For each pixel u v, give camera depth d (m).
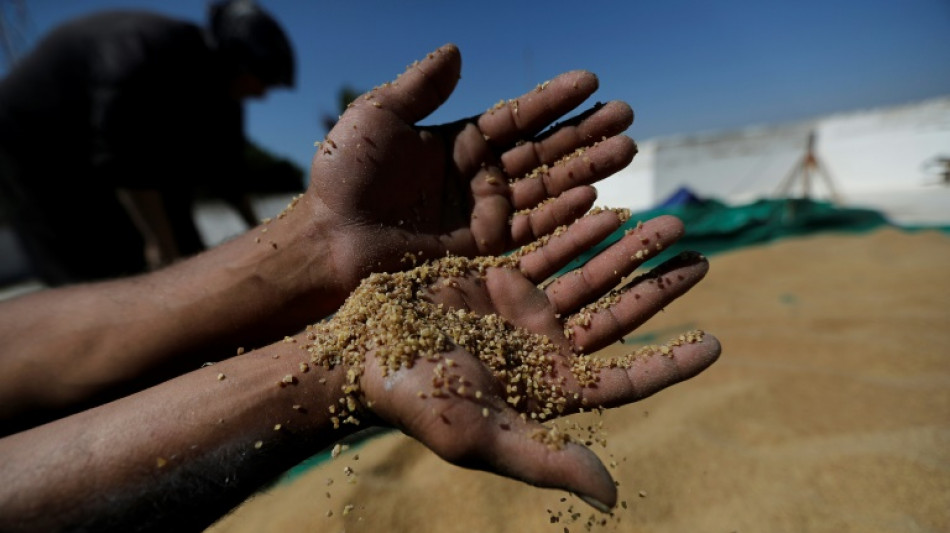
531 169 0.32
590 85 0.31
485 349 0.24
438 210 0.32
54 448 0.19
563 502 0.29
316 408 0.22
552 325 0.28
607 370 0.25
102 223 0.62
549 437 0.19
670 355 0.25
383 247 0.30
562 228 0.30
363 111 0.30
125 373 0.27
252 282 0.30
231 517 0.30
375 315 0.24
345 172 0.29
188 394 0.21
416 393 0.19
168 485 0.19
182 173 0.62
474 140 0.32
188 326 0.28
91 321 0.27
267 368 0.23
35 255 0.63
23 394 0.25
